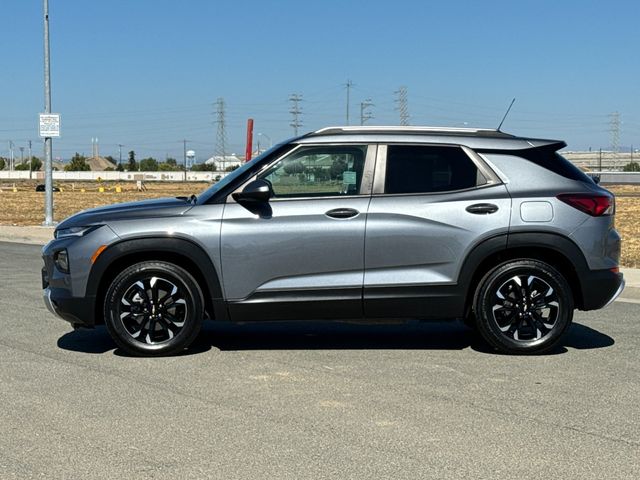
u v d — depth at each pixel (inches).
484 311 265.9
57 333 309.3
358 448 179.2
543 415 204.5
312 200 262.2
